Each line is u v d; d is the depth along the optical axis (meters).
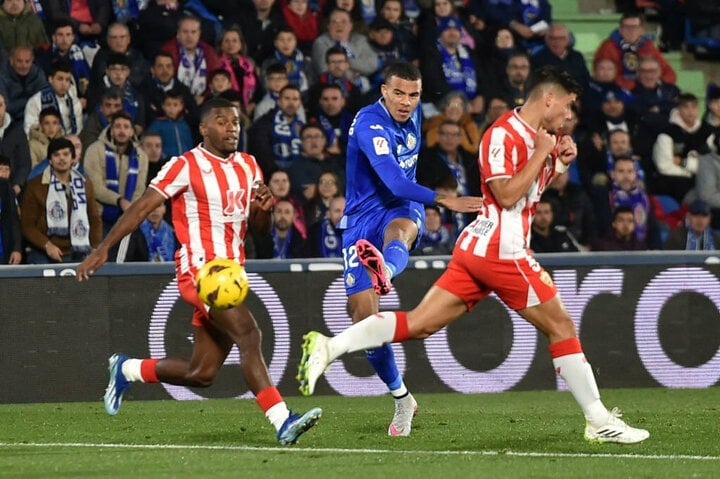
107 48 44.44
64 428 27.77
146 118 43.69
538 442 24.31
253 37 47.09
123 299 34.41
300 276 34.94
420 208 26.83
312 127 42.62
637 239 44.94
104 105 41.53
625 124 48.69
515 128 21.56
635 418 28.70
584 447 23.45
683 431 26.05
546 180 22.16
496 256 21.78
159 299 34.53
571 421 28.27
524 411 30.77
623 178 45.38
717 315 35.94
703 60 58.94
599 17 58.59
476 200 22.81
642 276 35.72
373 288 24.69
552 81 21.52
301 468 20.36
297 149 43.75
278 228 40.84
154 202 22.98
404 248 24.80
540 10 53.25
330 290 35.03
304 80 47.06
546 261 35.47
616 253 35.62
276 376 34.91
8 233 37.91
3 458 22.30
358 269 25.89
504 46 50.03
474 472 19.73
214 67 45.22
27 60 41.56
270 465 20.78
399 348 35.31
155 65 43.97
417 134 26.33
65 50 43.66
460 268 22.16
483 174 21.73
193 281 23.17
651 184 48.44
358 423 28.08
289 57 46.81
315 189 41.84
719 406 31.72
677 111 49.12
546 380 35.81
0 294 33.88
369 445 24.06
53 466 21.02
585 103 49.28
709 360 35.97
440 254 40.94
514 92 49.06
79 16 45.44
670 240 44.78
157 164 41.38
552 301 22.19
